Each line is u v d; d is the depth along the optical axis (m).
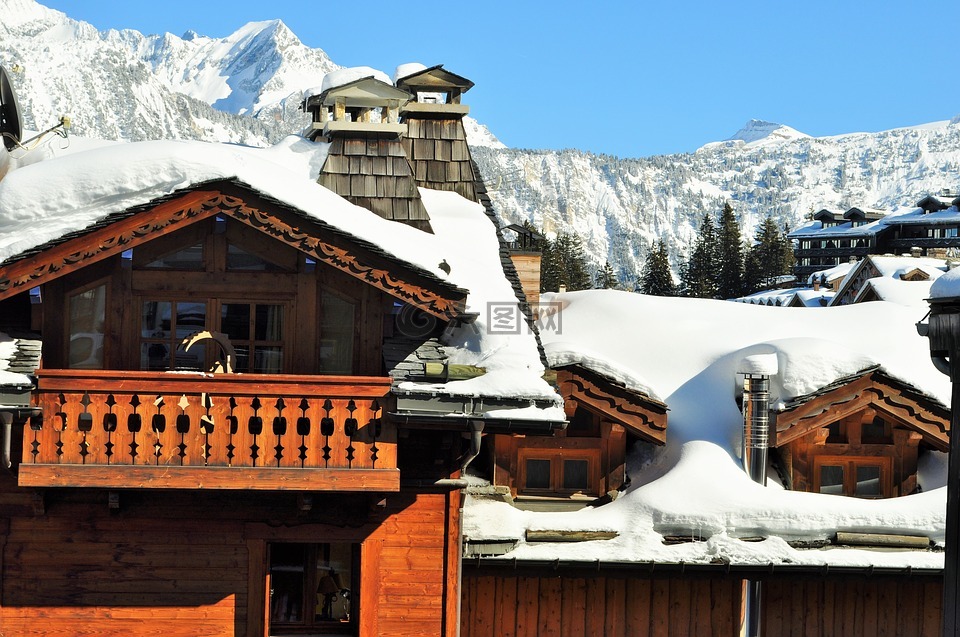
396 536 18.95
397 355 18.70
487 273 20.48
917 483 21.83
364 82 22.94
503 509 20.66
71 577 18.44
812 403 21.31
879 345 23.61
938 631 21.08
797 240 167.00
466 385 17.83
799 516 20.42
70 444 17.53
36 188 18.64
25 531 18.41
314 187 20.28
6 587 18.36
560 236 128.75
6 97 22.33
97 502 18.50
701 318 25.09
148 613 18.55
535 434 18.22
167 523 18.61
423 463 18.98
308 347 18.89
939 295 15.19
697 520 20.34
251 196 17.83
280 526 18.80
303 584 19.20
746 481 21.00
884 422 21.98
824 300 90.56
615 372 21.55
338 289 18.98
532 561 19.83
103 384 17.50
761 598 20.94
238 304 18.91
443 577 19.02
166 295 18.70
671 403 22.69
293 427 17.84
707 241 146.12
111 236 17.55
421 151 24.53
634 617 20.75
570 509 21.41
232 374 17.69
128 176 18.33
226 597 18.66
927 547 20.48
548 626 20.62
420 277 18.14
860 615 21.06
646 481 21.73
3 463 17.47
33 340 18.30
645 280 140.25
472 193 24.62
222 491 18.66
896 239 157.00
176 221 17.75
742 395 21.78
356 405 17.97
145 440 17.64
